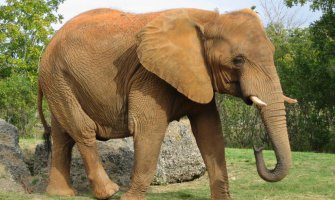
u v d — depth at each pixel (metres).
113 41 7.80
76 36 8.02
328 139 26.03
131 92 7.51
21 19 33.31
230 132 27.17
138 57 7.28
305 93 25.56
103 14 8.36
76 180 10.14
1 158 10.24
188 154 10.86
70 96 8.09
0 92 27.30
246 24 7.09
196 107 7.71
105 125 8.14
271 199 8.77
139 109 7.41
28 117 27.50
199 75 7.22
